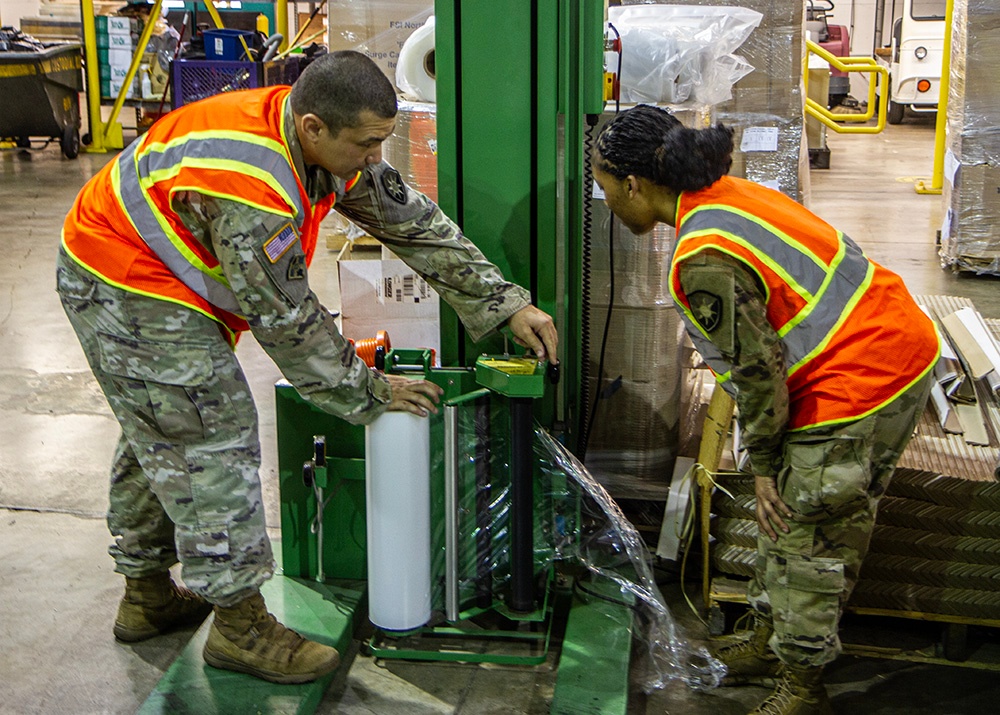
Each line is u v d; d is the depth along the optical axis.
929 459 2.62
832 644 2.19
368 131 2.02
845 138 12.08
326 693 2.50
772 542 2.19
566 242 2.73
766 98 4.29
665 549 2.88
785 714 2.29
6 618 2.82
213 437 2.27
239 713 2.31
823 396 2.07
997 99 5.73
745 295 1.98
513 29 2.51
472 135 2.59
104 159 10.14
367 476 2.50
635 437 3.26
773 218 2.04
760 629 2.53
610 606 2.71
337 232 6.64
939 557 2.56
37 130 9.86
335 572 2.85
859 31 15.05
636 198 2.14
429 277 2.50
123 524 2.58
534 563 2.73
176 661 2.51
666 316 3.17
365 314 3.02
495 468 2.69
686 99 3.28
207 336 2.21
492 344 2.73
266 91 2.15
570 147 2.73
